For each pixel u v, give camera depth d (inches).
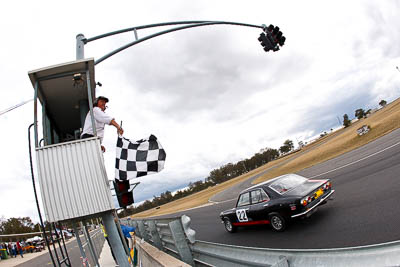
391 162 375.6
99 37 279.9
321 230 220.2
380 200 238.5
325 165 692.1
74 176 138.9
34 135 143.5
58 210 134.9
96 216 150.6
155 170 152.5
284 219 256.1
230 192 1154.7
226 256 103.2
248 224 303.3
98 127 162.1
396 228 166.6
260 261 75.9
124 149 158.2
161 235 226.1
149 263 200.2
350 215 230.4
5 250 845.2
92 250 180.1
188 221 158.9
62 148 141.9
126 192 156.6
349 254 48.7
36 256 757.9
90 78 167.9
